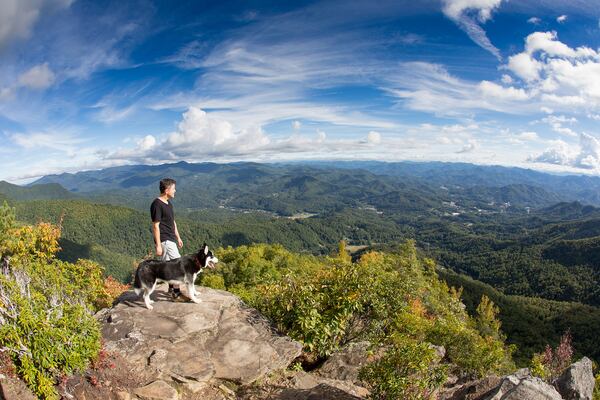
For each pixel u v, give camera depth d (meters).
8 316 3.77
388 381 4.68
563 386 5.85
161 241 6.46
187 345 5.48
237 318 6.49
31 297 4.21
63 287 5.28
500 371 9.50
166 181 6.45
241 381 5.20
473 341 9.29
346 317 7.79
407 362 4.81
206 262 6.33
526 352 52.38
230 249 42.38
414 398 4.68
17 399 3.42
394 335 7.16
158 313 6.10
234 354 5.57
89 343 4.27
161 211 6.38
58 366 3.99
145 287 6.09
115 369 4.58
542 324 66.25
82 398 3.96
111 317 5.84
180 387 4.79
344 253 47.78
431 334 9.45
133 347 5.15
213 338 5.83
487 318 47.34
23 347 3.63
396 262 33.03
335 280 8.18
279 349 5.96
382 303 8.43
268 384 5.41
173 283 6.33
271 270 29.31
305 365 7.27
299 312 7.20
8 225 10.55
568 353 11.73
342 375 6.73
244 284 26.64
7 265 5.09
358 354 7.30
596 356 55.09
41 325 3.85
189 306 6.43
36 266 6.31
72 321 4.24
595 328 63.06
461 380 8.13
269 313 7.58
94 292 9.72
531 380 4.12
